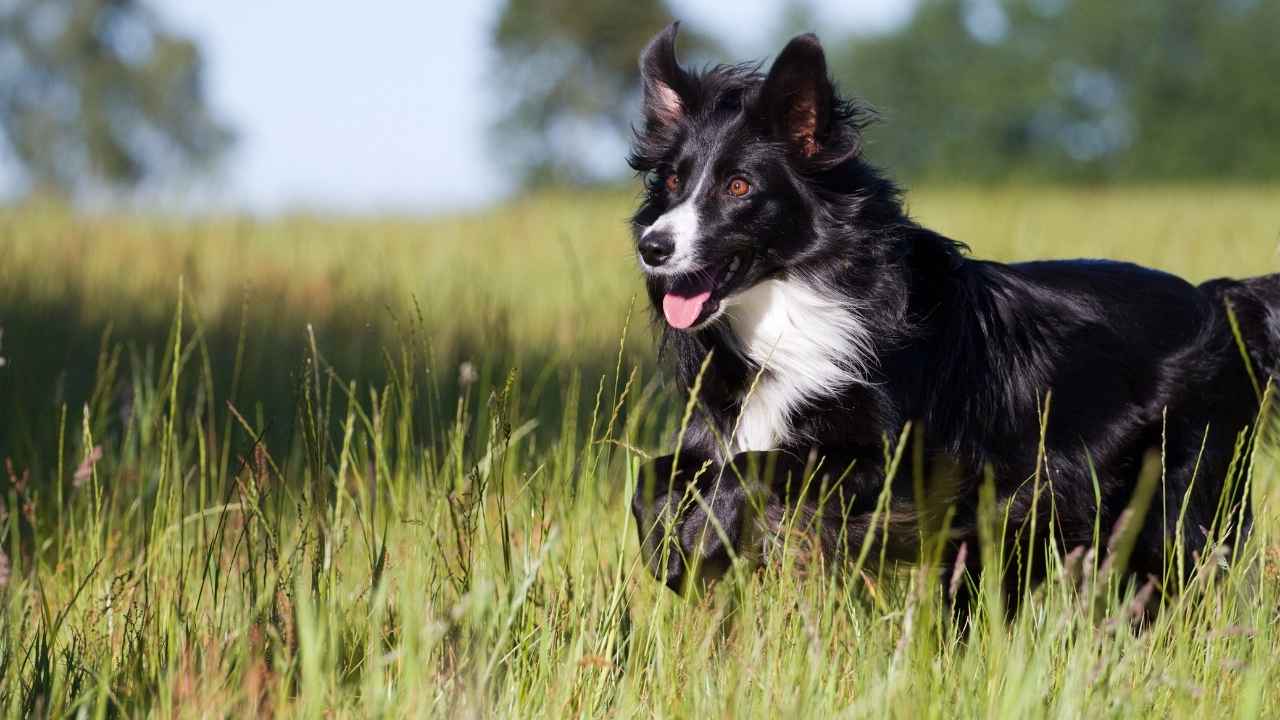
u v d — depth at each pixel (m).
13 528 5.39
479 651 4.37
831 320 5.79
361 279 13.62
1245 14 76.69
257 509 4.96
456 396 7.95
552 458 6.58
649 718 4.51
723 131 6.13
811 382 5.71
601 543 5.79
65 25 84.69
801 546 5.43
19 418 7.23
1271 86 74.56
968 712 4.25
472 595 4.32
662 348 6.31
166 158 88.56
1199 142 76.06
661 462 5.72
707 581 5.27
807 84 5.92
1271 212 22.44
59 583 5.46
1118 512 6.05
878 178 6.13
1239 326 6.40
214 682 4.32
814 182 5.95
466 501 5.26
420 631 4.48
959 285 5.96
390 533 5.71
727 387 5.94
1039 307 6.11
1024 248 12.67
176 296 12.11
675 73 6.37
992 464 5.90
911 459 5.64
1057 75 81.56
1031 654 4.76
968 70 84.88
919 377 5.75
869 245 5.90
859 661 4.70
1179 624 4.75
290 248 16.84
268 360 9.49
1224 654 4.76
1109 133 81.75
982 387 5.89
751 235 5.95
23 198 22.27
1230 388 6.29
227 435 6.26
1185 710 4.42
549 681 4.59
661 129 6.45
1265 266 12.57
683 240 5.92
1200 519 6.11
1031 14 83.81
